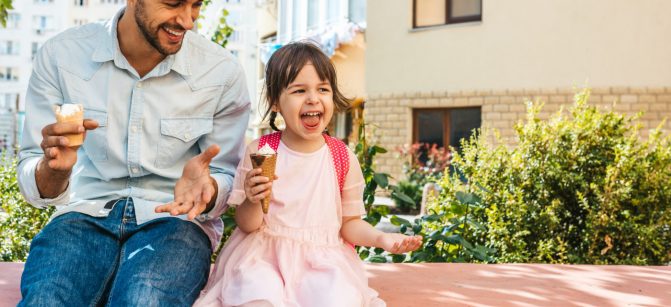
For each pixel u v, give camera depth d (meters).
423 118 14.06
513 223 5.05
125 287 1.99
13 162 5.25
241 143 2.62
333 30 15.84
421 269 3.22
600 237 4.98
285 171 2.38
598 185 5.08
